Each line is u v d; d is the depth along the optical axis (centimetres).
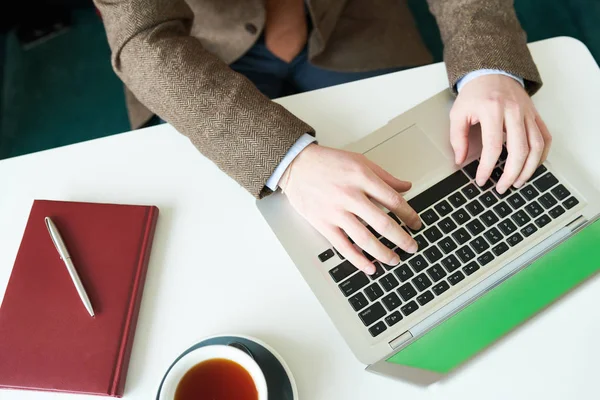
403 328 54
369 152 65
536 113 65
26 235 60
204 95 62
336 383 54
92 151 68
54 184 66
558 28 123
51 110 127
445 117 67
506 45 66
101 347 54
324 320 57
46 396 54
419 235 58
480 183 61
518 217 59
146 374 55
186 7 73
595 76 71
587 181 62
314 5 83
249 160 61
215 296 58
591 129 67
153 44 64
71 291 57
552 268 57
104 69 132
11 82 131
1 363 54
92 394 53
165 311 58
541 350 54
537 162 61
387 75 72
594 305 55
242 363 49
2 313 56
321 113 70
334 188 59
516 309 55
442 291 56
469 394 52
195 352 49
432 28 128
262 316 57
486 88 65
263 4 82
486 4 69
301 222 61
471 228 59
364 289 56
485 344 54
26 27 136
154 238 62
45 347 54
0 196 65
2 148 123
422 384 51
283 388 52
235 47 87
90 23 137
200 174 66
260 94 65
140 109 87
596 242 58
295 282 59
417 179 62
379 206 61
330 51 92
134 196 65
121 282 58
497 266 57
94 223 61
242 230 62
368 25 94
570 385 52
